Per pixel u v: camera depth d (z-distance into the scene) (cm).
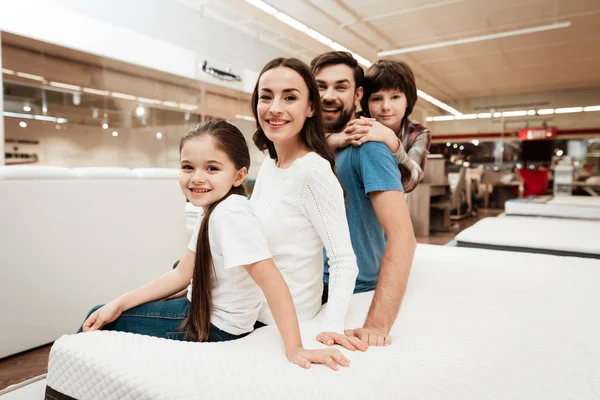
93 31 464
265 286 89
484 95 1400
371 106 173
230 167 98
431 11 673
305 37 782
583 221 352
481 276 158
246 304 100
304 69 109
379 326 104
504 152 1448
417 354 87
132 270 238
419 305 126
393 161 128
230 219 91
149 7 537
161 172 255
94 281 219
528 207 432
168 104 604
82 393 81
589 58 949
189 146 96
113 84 521
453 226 768
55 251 201
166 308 104
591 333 103
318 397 68
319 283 120
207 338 97
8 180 183
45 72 450
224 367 78
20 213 187
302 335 99
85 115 565
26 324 192
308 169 107
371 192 125
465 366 82
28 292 192
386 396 69
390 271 114
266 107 109
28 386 125
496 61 973
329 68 146
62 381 85
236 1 611
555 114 1348
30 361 189
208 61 627
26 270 191
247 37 709
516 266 174
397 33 775
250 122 727
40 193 194
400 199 123
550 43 840
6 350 186
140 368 76
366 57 909
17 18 397
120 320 105
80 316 213
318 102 115
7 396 118
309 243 114
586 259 189
